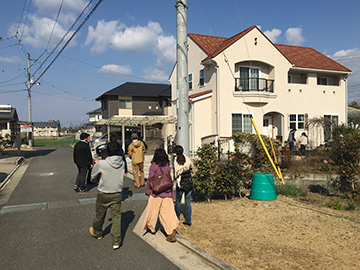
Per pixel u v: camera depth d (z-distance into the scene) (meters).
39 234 5.12
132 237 5.04
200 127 17.66
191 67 20.42
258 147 11.77
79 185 8.36
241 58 17.69
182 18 7.00
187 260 4.17
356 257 4.26
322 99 20.38
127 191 8.62
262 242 4.79
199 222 5.81
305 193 9.05
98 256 4.27
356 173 8.70
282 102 18.89
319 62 21.23
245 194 8.59
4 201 7.43
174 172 5.60
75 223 5.72
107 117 33.47
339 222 5.96
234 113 17.47
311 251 4.45
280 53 18.77
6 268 3.86
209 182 7.33
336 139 9.70
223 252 4.39
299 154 15.22
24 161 16.98
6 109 33.34
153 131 24.50
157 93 34.22
